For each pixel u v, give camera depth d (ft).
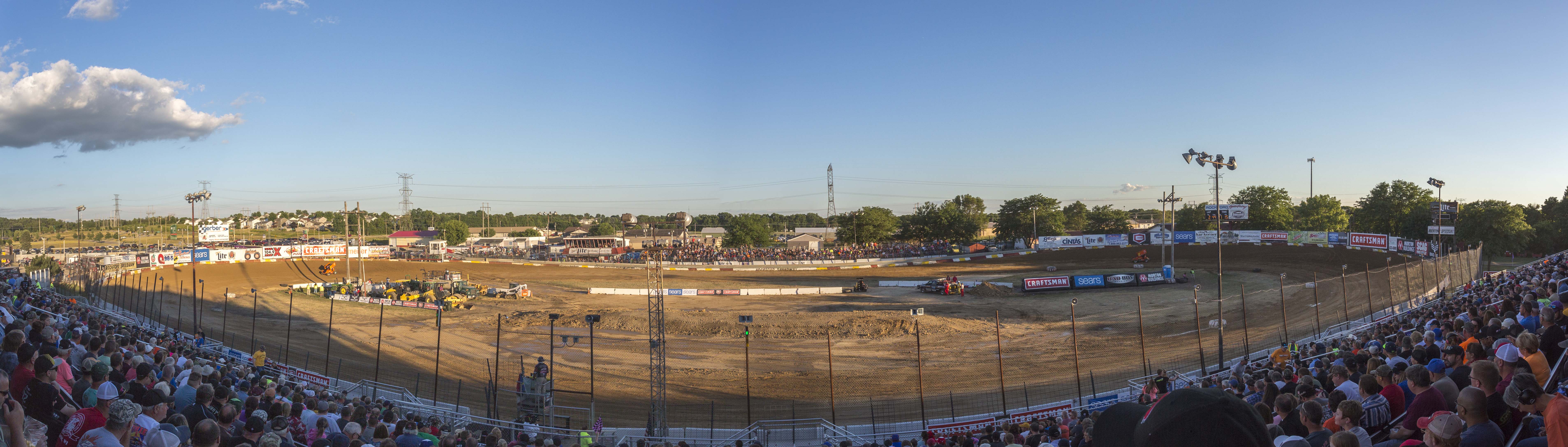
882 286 235.81
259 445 28.68
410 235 487.61
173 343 90.79
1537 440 17.08
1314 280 203.82
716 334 150.20
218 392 40.75
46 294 129.29
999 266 288.51
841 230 411.95
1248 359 105.09
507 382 115.44
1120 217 448.24
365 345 142.41
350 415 48.98
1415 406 23.62
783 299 214.28
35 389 30.04
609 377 116.67
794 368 120.57
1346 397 28.30
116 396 27.76
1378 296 166.40
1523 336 28.89
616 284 261.24
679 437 86.43
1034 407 95.86
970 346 134.72
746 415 97.30
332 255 339.16
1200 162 112.06
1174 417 5.40
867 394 105.19
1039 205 379.96
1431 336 46.88
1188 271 232.12
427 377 117.08
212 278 258.57
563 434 80.53
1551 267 101.09
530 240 470.39
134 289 213.66
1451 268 166.81
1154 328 146.30
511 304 204.44
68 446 25.61
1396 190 286.25
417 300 199.93
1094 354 124.47
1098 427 6.81
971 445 57.93
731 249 388.98
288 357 126.52
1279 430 21.94
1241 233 293.43
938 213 377.50
